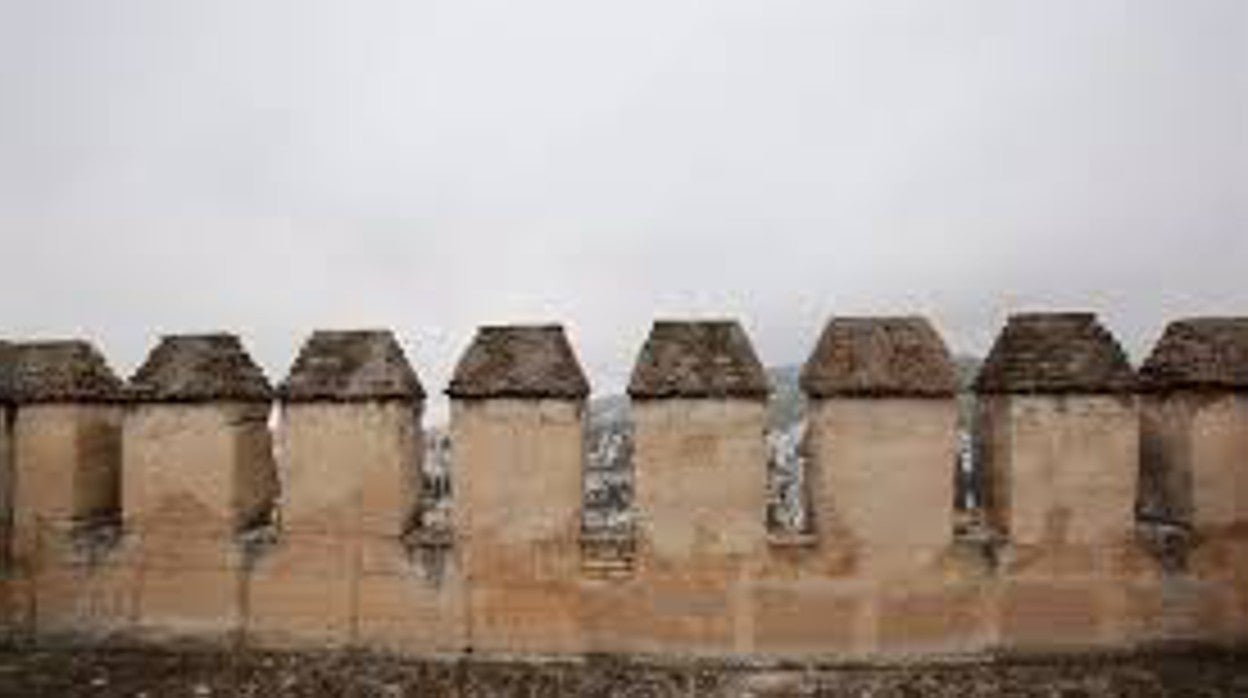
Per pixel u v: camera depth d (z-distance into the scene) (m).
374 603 16.50
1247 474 15.97
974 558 15.84
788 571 15.91
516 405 16.36
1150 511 16.70
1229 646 15.89
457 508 16.41
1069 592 15.83
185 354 17.19
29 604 17.33
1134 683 15.14
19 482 17.47
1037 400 15.91
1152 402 16.67
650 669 15.92
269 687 15.80
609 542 16.14
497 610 16.28
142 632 16.98
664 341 16.33
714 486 16.02
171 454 17.03
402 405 16.59
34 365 17.61
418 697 15.51
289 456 16.75
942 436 15.87
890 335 16.11
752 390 15.95
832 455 15.91
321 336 17.03
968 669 15.64
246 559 16.80
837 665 15.81
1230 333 16.17
